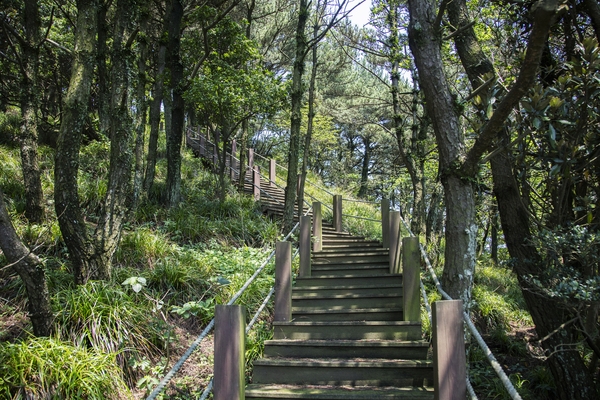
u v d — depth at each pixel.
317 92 20.73
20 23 10.92
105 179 9.70
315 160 26.83
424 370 4.22
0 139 11.33
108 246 5.96
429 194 15.36
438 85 5.15
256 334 5.87
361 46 13.48
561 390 5.16
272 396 3.98
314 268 7.45
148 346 5.28
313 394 3.92
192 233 8.98
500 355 7.08
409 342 4.64
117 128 6.33
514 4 5.69
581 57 4.58
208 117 11.05
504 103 4.10
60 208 5.68
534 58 3.66
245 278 7.07
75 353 4.48
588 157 4.61
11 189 8.30
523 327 8.12
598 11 4.96
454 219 5.10
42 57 12.18
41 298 4.60
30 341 4.48
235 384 3.20
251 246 9.46
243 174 13.23
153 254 7.32
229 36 10.84
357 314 5.46
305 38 10.37
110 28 12.42
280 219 11.30
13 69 11.63
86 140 12.60
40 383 4.16
